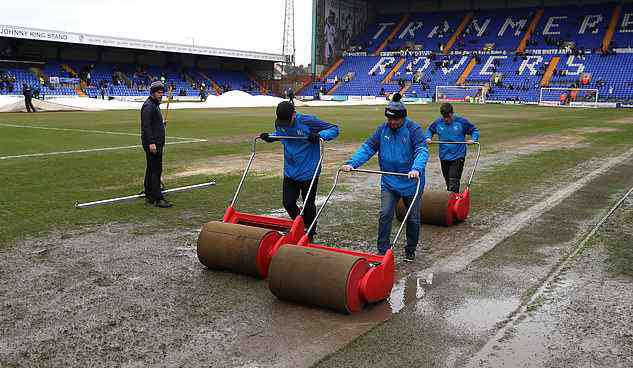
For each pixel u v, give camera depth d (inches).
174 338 170.9
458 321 186.5
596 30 2480.3
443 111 344.2
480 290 215.8
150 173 350.3
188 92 2337.6
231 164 537.0
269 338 171.8
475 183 455.2
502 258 257.1
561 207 365.4
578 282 225.3
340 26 2913.4
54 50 2169.0
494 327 182.1
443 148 357.4
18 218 313.6
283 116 241.9
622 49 2322.8
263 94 2743.6
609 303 203.6
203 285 215.8
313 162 255.0
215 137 789.9
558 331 179.8
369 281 191.0
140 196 374.3
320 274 189.5
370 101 2331.4
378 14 3147.1
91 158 557.0
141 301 199.0
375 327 181.0
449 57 2645.2
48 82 1978.3
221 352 162.4
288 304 198.8
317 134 243.1
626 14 2514.8
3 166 498.6
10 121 1037.8
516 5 2812.5
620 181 467.2
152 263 241.0
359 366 155.3
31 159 543.8
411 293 212.1
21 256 247.0
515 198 394.6
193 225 308.2
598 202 381.7
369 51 2881.4
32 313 187.3
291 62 2864.2
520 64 2454.5
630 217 337.4
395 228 308.0
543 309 197.5
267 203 366.0
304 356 160.7
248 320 184.7
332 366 155.1
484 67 2504.9
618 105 2049.7
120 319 183.6
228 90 2573.8
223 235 225.6
